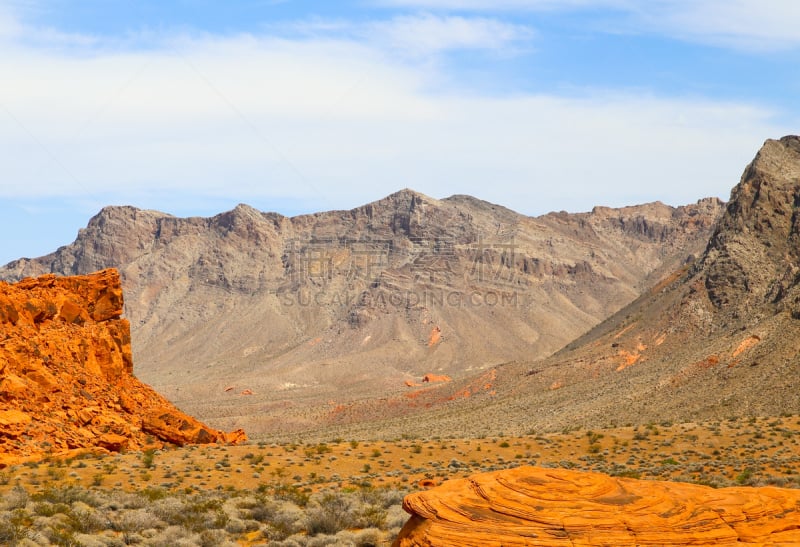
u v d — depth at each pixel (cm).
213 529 3869
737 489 2180
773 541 1989
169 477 5481
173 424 6881
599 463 6962
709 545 1962
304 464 6172
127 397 6988
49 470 5222
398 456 6788
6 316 6562
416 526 2120
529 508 2055
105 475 5328
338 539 3606
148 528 3853
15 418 5872
